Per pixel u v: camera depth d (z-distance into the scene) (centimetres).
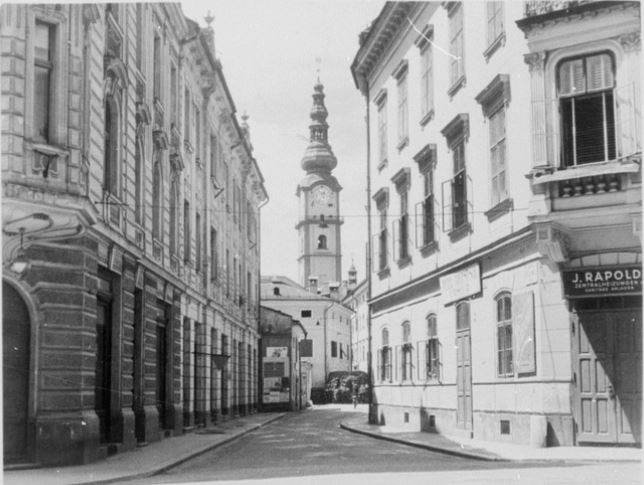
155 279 2412
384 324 3256
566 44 1869
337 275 11600
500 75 2072
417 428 2814
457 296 2411
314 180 11681
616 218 1794
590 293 1828
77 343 1625
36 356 1570
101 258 1817
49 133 1570
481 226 2256
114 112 2023
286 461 1805
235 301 4438
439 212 2614
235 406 4478
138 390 2238
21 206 1492
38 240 1572
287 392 5822
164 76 2669
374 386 3397
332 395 8475
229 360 4191
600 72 1845
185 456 1903
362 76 3544
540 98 1892
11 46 1523
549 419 1859
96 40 1830
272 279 9200
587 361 1839
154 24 2519
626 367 1806
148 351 2319
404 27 2991
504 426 2086
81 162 1605
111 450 1919
